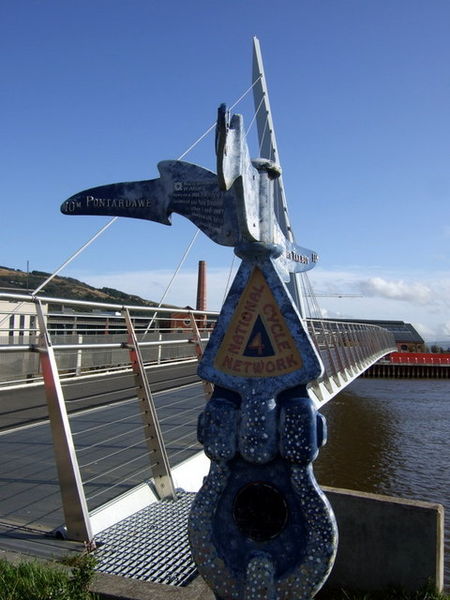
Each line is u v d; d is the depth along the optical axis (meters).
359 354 23.83
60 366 15.70
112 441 8.30
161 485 5.95
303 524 2.61
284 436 2.62
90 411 11.20
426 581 4.22
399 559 4.29
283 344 2.77
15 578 3.56
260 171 3.07
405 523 4.29
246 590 2.55
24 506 5.30
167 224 3.32
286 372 2.72
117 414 10.78
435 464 18.53
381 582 4.32
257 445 2.64
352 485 15.98
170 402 12.35
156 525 5.01
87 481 6.13
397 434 24.59
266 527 2.64
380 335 38.84
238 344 2.82
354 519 4.41
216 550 2.65
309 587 2.52
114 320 17.67
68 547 4.37
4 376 13.84
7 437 8.67
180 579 3.95
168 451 7.61
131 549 4.45
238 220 2.88
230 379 2.77
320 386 13.12
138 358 6.08
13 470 6.64
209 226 3.21
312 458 2.59
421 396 42.53
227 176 2.43
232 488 2.72
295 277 29.45
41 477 6.34
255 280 2.92
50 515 5.06
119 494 5.70
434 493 15.26
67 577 3.62
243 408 2.71
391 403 37.12
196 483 6.89
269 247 2.92
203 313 8.90
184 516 5.27
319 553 2.53
